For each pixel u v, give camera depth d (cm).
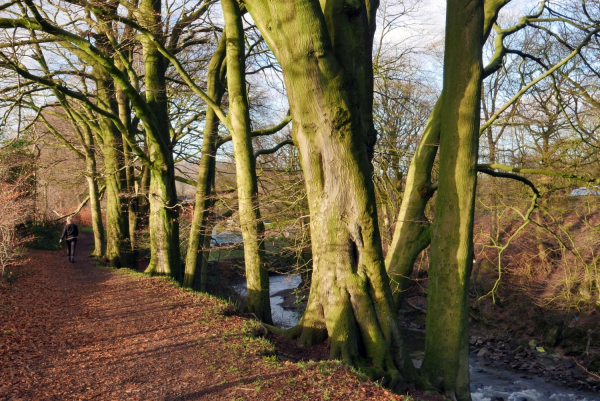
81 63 1828
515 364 1627
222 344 762
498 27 1155
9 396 527
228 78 1147
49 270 1681
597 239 1616
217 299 1141
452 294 807
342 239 820
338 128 777
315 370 646
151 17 1497
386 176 1625
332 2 853
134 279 1456
